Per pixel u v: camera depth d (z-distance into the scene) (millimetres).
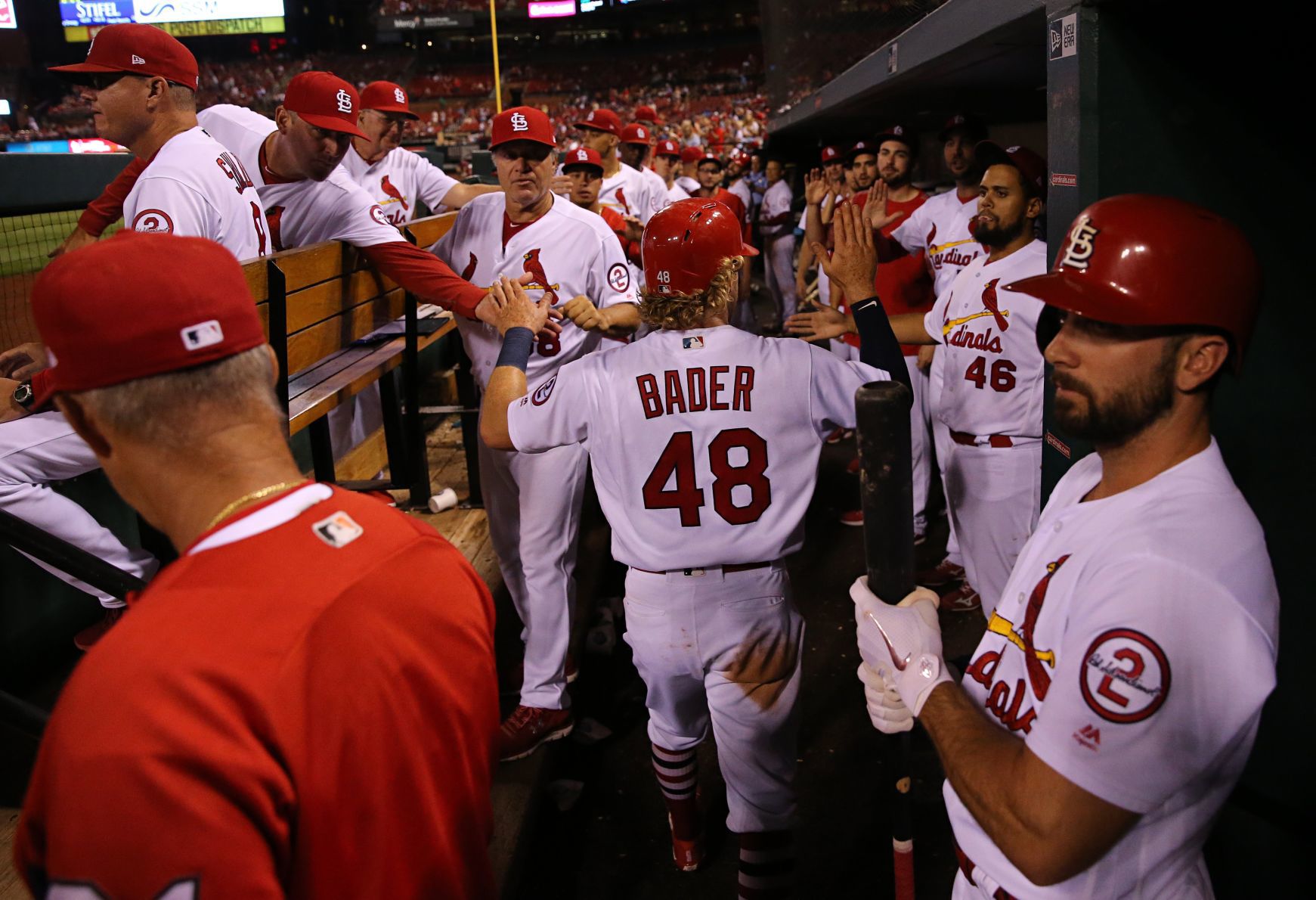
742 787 2346
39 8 45875
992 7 2531
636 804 3082
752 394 2127
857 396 1408
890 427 1401
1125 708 1030
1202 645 1037
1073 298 1156
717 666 2275
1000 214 3061
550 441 2213
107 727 766
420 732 978
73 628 3043
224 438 962
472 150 11266
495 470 3107
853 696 3617
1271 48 1954
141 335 902
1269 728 2082
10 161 3924
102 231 3531
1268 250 2047
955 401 3309
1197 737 1039
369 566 970
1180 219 1124
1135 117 2031
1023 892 1216
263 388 1011
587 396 2158
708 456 2146
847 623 4191
